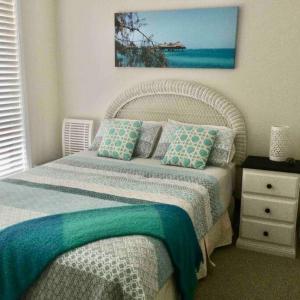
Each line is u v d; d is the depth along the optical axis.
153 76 3.49
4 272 1.55
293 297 2.25
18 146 3.54
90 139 3.76
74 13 3.70
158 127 3.27
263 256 2.75
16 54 3.39
